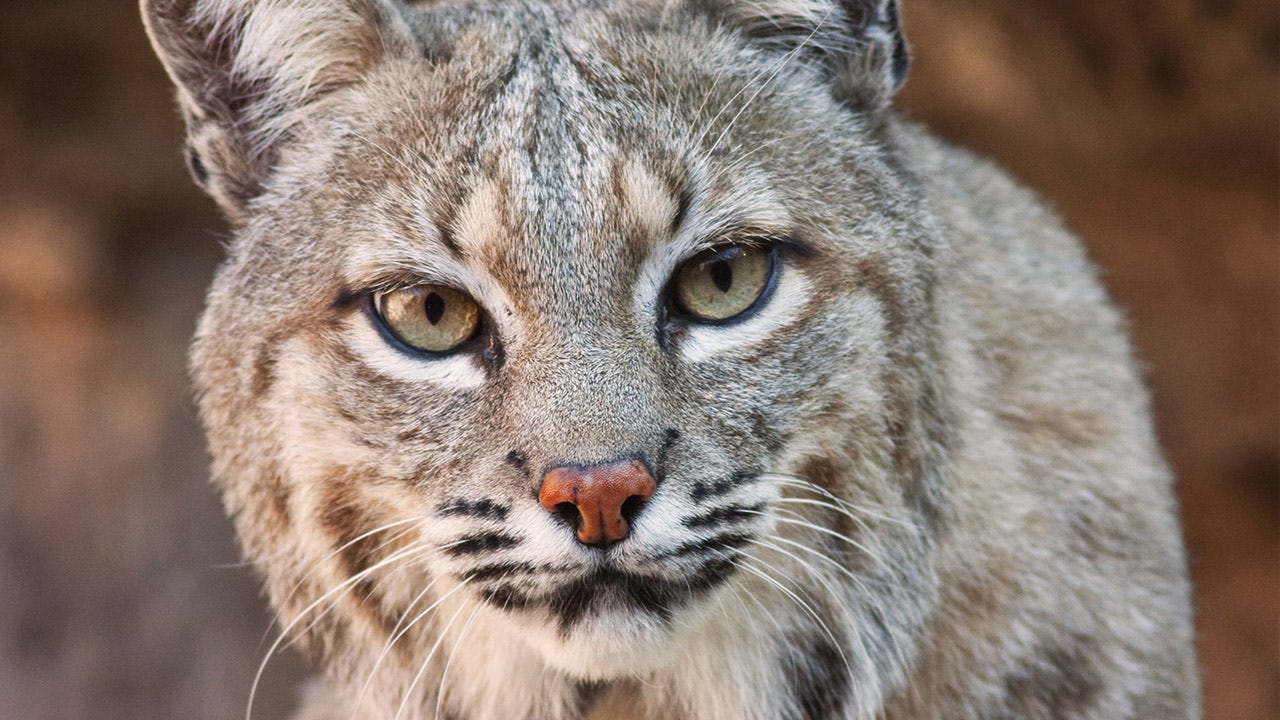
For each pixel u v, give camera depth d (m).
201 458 14.96
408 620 6.75
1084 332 7.80
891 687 6.88
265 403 6.59
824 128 6.66
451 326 6.18
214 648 14.76
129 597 14.72
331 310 6.30
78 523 14.68
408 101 6.45
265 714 14.64
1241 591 13.45
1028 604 7.06
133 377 14.89
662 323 6.10
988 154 12.88
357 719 7.22
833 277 6.35
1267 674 13.31
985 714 7.09
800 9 6.89
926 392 6.73
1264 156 12.30
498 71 6.42
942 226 7.10
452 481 6.09
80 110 14.23
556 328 5.91
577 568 5.86
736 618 6.67
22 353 14.73
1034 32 12.16
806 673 6.84
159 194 14.76
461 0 7.66
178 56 6.96
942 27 12.23
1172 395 13.11
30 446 14.70
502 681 6.81
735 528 6.09
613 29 6.64
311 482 6.52
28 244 14.23
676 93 6.34
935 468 6.82
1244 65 11.83
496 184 6.05
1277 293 12.81
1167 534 7.68
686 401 6.03
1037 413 7.36
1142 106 12.27
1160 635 7.43
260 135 6.98
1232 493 13.42
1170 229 12.95
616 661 6.11
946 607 7.00
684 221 6.09
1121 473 7.50
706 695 6.80
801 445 6.32
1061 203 12.97
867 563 6.66
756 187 6.22
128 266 14.94
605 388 5.79
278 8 6.75
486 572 6.07
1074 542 7.25
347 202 6.36
